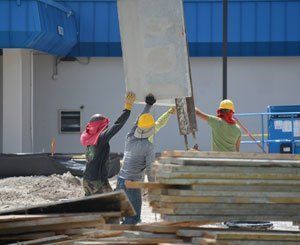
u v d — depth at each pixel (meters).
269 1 35.12
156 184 9.85
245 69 35.78
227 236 9.58
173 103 14.51
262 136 29.02
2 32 30.72
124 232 10.40
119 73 36.00
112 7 35.25
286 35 35.12
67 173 24.33
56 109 35.97
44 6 31.55
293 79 35.75
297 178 9.78
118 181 14.09
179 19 13.98
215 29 34.97
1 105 35.12
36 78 35.88
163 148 35.44
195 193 9.67
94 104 36.03
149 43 14.00
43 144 35.97
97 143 14.25
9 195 20.58
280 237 9.65
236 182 9.72
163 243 9.85
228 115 14.85
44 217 10.25
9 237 10.34
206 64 35.75
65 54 35.06
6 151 32.72
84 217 10.41
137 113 34.78
